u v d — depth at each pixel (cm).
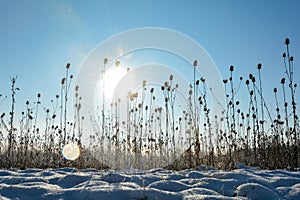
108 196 314
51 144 817
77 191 336
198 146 672
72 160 797
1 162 798
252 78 669
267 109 655
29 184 376
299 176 453
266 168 664
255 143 715
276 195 333
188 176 441
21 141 820
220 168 655
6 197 322
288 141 668
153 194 321
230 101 671
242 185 348
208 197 312
